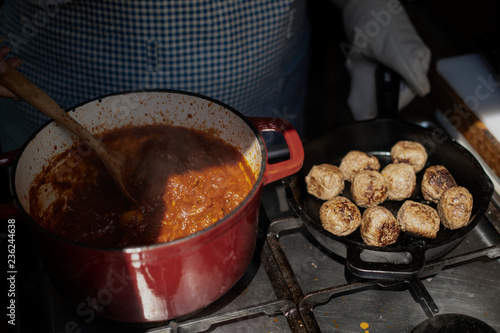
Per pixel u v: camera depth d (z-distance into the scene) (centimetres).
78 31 121
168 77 127
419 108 141
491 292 89
